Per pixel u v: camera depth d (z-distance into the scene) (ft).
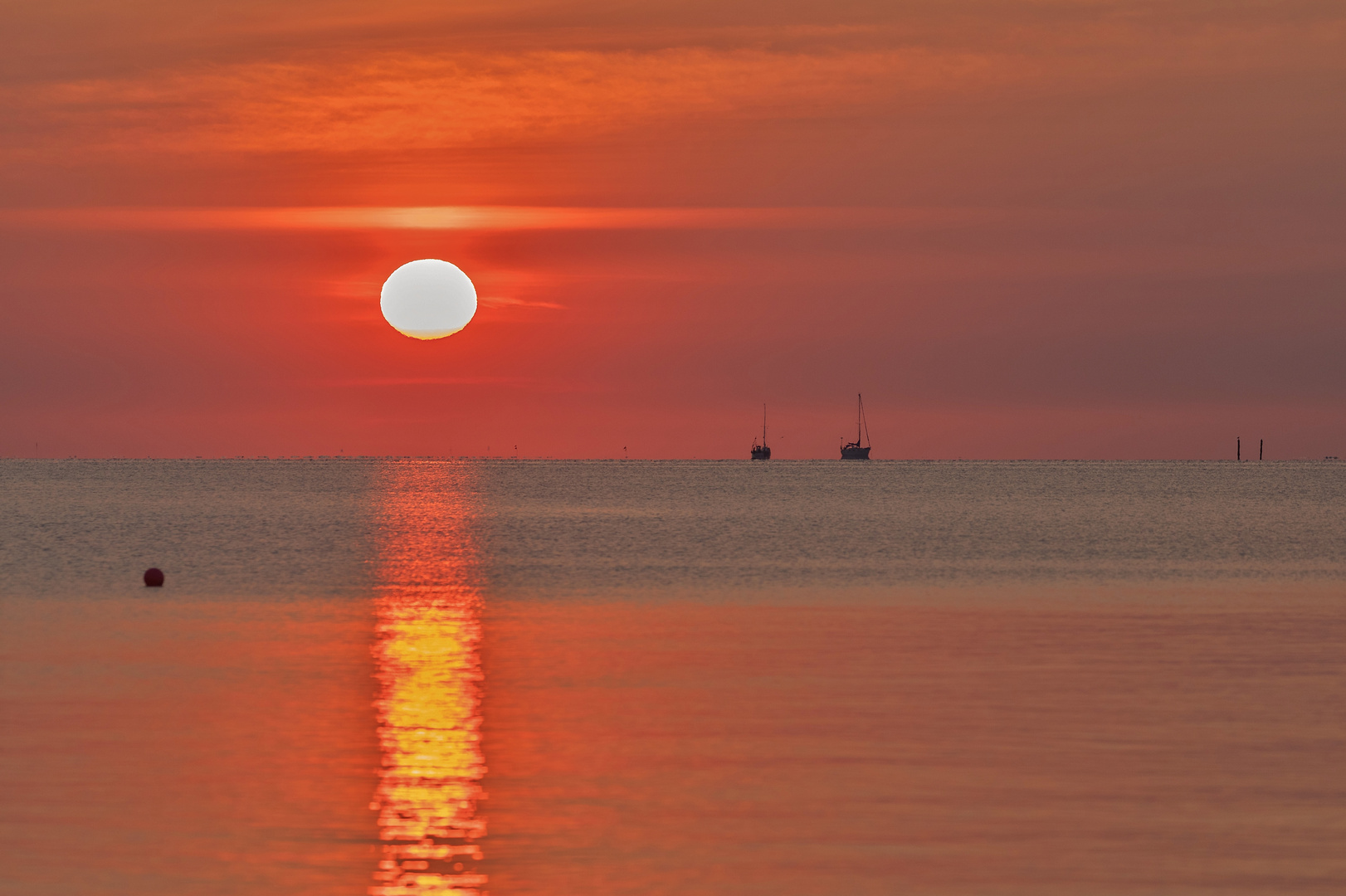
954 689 380.37
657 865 226.99
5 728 325.01
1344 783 276.41
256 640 489.26
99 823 247.29
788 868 225.76
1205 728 327.06
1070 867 225.76
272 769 287.07
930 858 230.68
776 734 321.93
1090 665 425.28
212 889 214.07
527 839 240.53
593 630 521.65
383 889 214.69
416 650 460.96
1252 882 218.59
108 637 494.18
